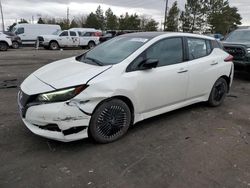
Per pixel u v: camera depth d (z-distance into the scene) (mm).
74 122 3562
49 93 3498
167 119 5039
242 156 3766
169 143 4082
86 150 3779
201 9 57531
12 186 2969
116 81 3865
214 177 3242
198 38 5316
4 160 3457
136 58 4172
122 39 4902
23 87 3906
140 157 3645
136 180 3137
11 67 10852
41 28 27969
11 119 4770
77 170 3301
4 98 6035
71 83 3562
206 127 4742
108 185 3035
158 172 3309
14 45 23953
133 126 4652
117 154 3705
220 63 5609
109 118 3916
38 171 3254
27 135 4156
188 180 3168
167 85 4547
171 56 4691
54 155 3621
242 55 8883
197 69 5051
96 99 3678
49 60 14000
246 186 3088
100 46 5062
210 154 3789
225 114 5457
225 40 10328
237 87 8180
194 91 5148
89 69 3939
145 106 4352
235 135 4453
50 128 3551
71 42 25031
